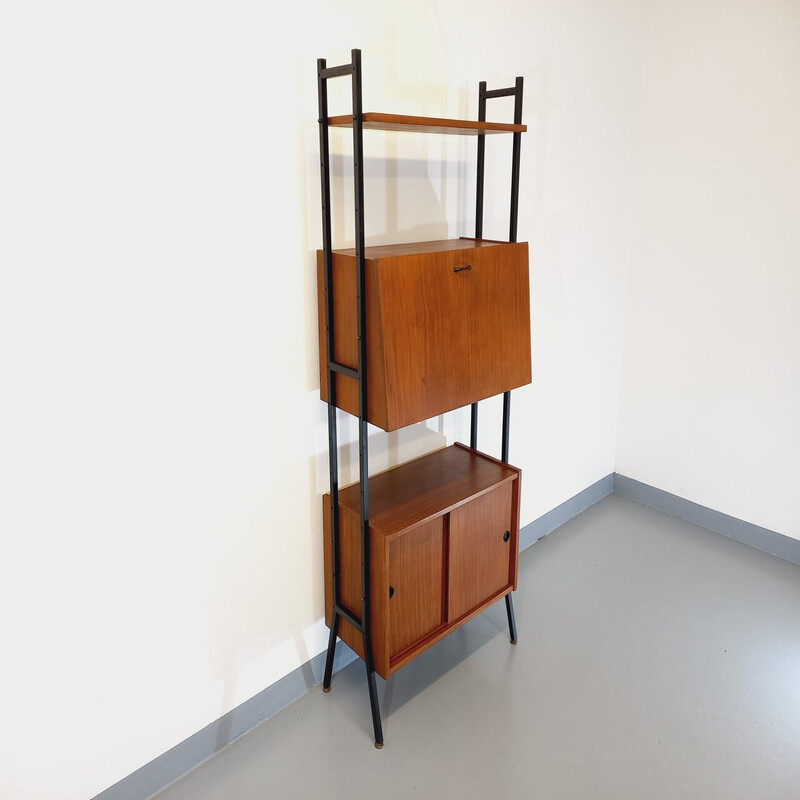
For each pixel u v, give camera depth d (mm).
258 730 2059
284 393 1901
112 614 1685
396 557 1929
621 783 1867
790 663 2324
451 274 1814
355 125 1540
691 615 2576
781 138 2619
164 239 1570
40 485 1499
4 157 1315
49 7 1310
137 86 1455
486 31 2184
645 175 3047
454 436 2521
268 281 1790
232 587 1921
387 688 2217
